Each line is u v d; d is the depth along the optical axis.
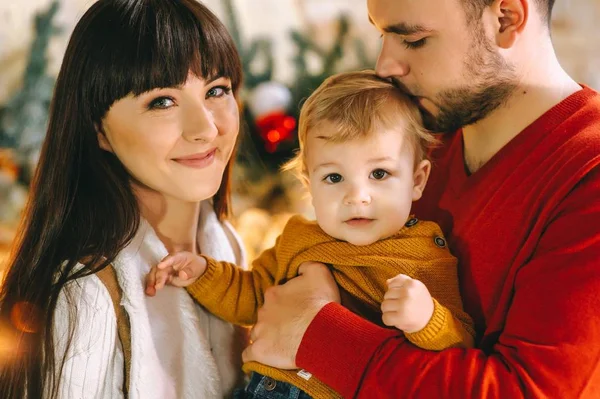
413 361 0.92
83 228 1.02
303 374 1.05
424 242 1.09
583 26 3.44
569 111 0.99
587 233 0.88
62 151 1.03
